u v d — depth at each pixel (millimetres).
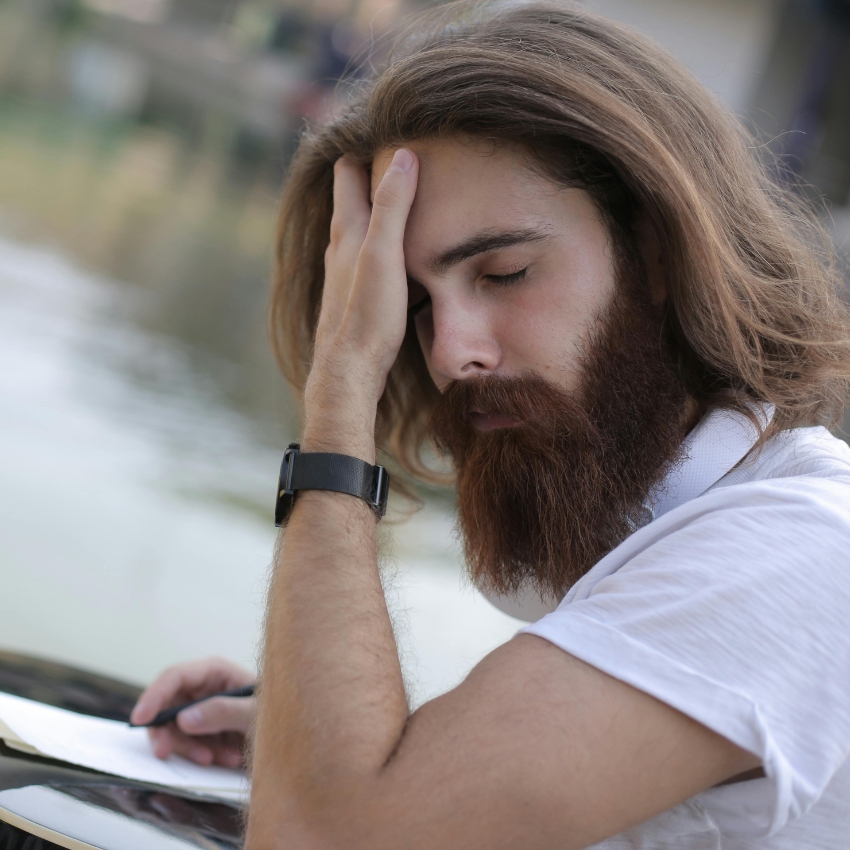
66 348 4980
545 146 1151
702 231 1155
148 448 4031
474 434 1220
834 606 871
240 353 5855
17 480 3410
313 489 1099
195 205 10234
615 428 1163
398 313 1203
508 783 832
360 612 983
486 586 1302
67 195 8742
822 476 1032
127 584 2910
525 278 1169
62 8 24156
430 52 1226
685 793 858
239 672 1486
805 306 1271
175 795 1222
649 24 11297
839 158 10719
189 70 22016
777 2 11016
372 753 875
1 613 2572
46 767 1167
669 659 853
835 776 929
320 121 1601
